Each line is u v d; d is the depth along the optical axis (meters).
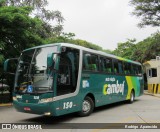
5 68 11.00
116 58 15.55
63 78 10.32
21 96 10.41
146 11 30.84
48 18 26.92
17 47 18.12
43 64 10.26
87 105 12.07
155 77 32.09
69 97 10.57
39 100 9.80
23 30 16.80
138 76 19.59
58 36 26.69
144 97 22.77
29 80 10.31
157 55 35.59
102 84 13.45
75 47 11.30
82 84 11.53
